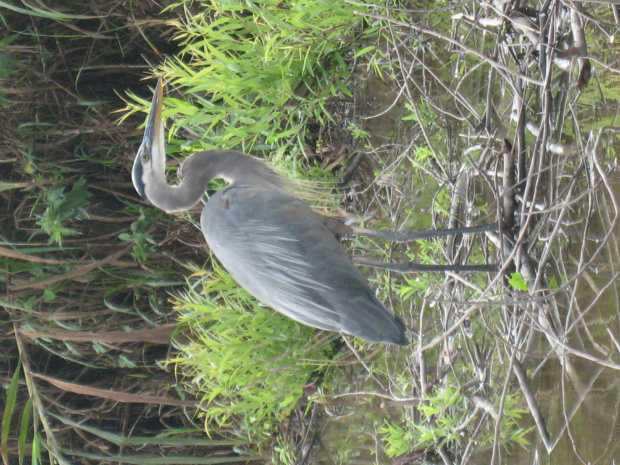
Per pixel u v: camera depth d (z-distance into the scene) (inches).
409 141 317.7
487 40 275.1
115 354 418.9
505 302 188.4
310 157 367.9
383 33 300.2
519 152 204.1
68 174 416.5
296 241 202.1
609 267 217.5
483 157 239.5
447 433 265.7
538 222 211.8
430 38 305.4
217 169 234.8
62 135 410.6
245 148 344.5
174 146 338.6
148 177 237.9
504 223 212.5
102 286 416.8
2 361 410.9
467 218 258.4
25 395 413.7
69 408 412.2
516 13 200.8
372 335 196.7
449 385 272.2
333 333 342.0
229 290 339.3
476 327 271.4
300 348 343.6
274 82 321.7
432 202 285.7
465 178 258.5
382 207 338.6
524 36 219.5
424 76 283.9
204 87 314.3
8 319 398.9
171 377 423.8
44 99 404.5
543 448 247.4
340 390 370.3
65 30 403.5
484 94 279.1
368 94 346.3
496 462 265.4
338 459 374.0
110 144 417.7
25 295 399.2
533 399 204.4
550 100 203.8
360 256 354.3
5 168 405.4
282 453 383.6
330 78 329.4
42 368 417.7
